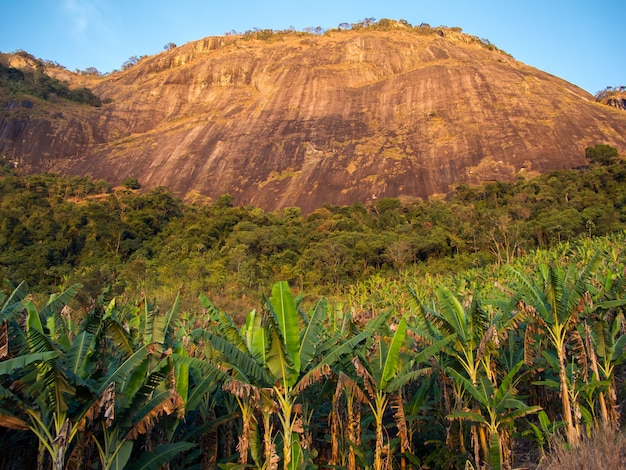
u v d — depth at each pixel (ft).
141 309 35.09
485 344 28.91
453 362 31.89
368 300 113.19
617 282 35.32
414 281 130.52
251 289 152.46
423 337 31.94
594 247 114.73
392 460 33.63
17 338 24.44
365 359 28.60
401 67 464.24
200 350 38.14
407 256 179.01
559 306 29.17
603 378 34.04
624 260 76.69
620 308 36.22
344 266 173.17
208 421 31.83
